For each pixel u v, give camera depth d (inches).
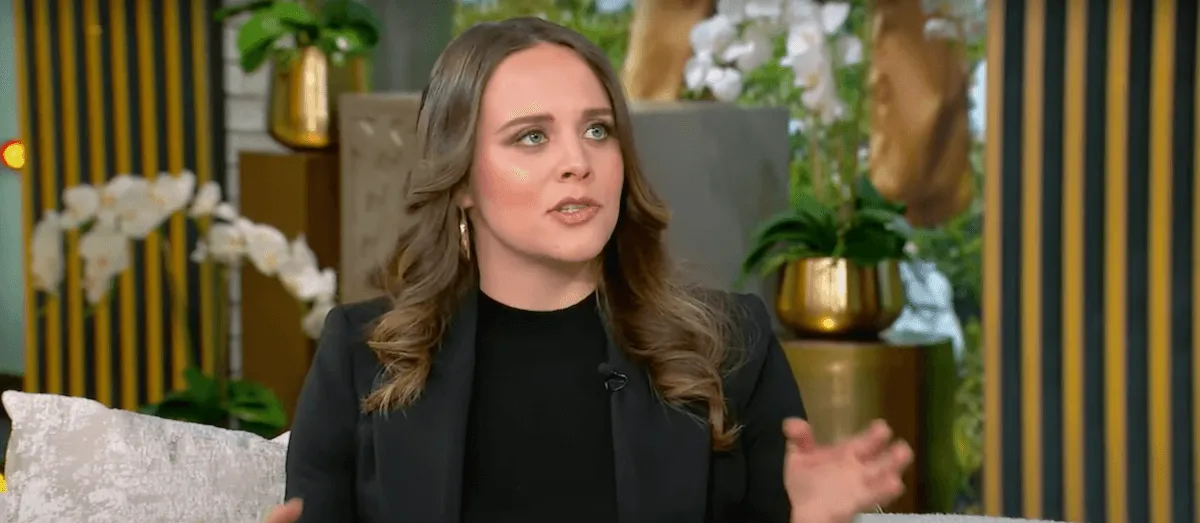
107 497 115.8
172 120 288.8
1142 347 235.8
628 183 90.1
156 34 287.7
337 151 258.1
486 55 86.9
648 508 87.8
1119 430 238.1
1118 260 235.5
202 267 294.0
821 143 273.0
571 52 87.4
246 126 292.7
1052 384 242.7
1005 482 247.1
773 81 274.8
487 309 92.8
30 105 294.5
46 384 305.4
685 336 90.8
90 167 292.0
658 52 283.1
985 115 244.1
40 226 211.6
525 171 85.7
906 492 213.3
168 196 211.6
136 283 297.3
